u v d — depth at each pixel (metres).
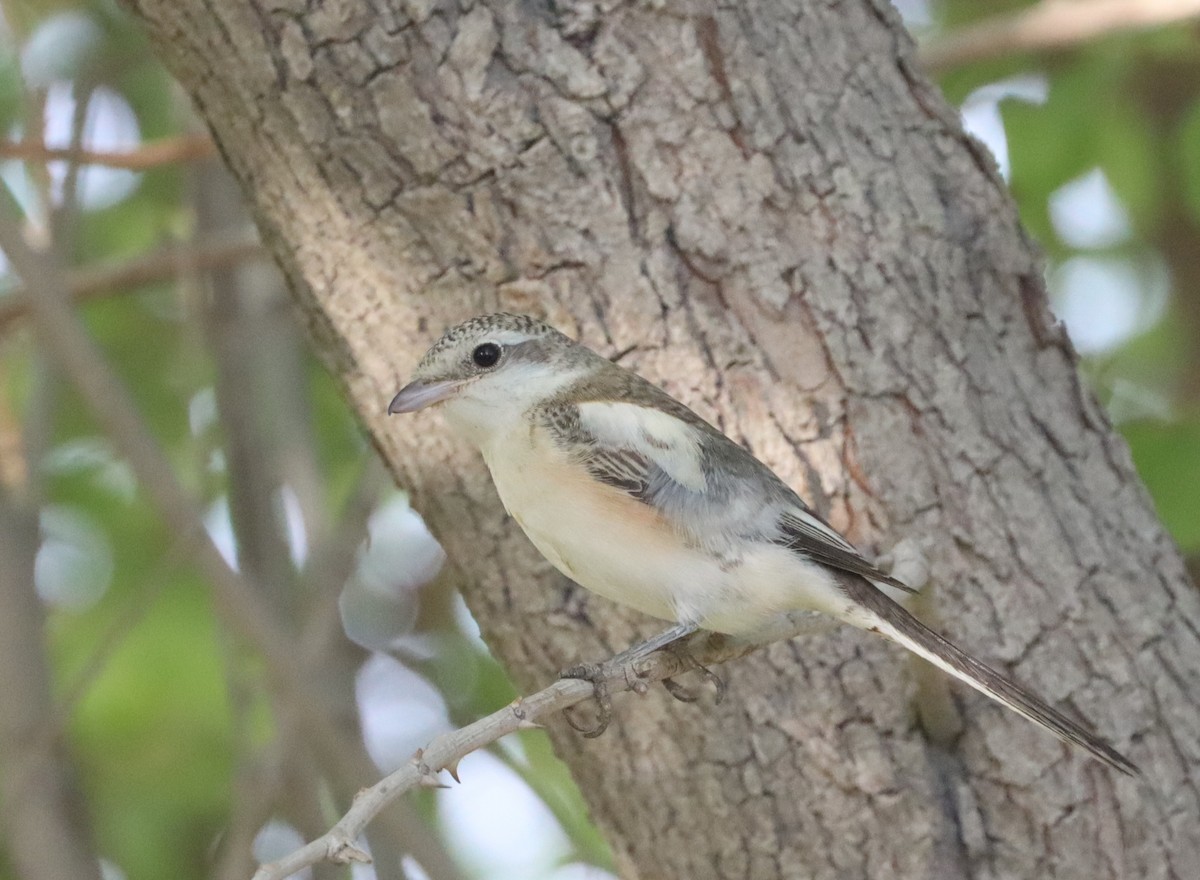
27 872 11.08
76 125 12.21
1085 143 14.67
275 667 10.55
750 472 8.60
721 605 8.58
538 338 8.92
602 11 8.80
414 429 9.51
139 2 9.18
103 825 15.00
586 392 8.83
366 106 8.84
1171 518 12.32
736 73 8.89
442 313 9.13
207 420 15.32
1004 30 13.95
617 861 9.55
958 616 8.70
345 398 9.77
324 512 12.91
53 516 15.94
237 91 9.09
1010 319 9.21
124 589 15.69
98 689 15.01
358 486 12.91
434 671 15.83
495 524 9.39
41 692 11.44
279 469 13.09
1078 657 8.75
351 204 9.09
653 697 8.98
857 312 8.84
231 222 14.75
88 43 16.19
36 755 10.67
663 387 8.90
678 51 8.84
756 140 8.88
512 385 8.89
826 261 8.85
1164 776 8.73
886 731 8.68
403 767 6.71
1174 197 15.95
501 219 8.88
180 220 17.09
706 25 8.90
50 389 12.30
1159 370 16.97
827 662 8.75
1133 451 12.62
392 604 16.27
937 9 17.50
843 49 9.20
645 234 8.83
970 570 8.73
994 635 8.69
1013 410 9.02
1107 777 8.64
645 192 8.81
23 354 16.25
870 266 8.90
